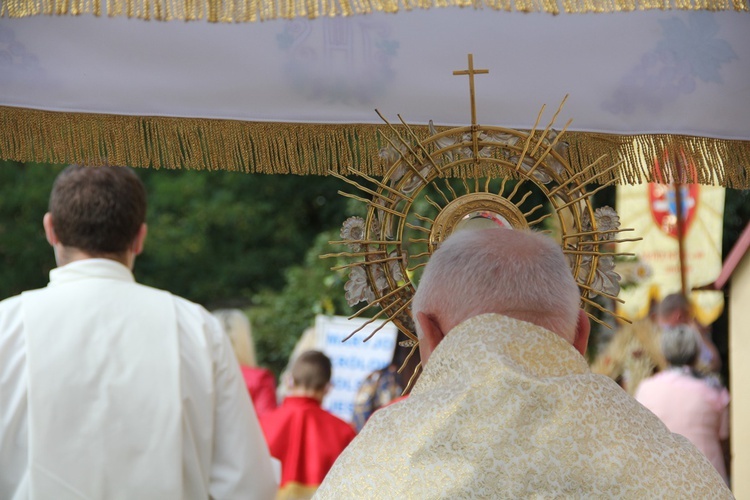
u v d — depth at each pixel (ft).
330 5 10.62
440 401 9.11
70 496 12.30
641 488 8.87
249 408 13.56
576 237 12.04
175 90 13.08
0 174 73.87
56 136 12.82
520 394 8.95
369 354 39.32
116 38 12.86
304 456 24.93
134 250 14.11
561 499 8.71
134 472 12.51
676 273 35.86
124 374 12.71
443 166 12.16
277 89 13.32
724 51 13.71
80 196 13.43
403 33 13.52
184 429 12.84
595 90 13.76
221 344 13.47
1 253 73.67
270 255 74.02
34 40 12.71
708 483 9.27
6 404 12.42
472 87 12.23
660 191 35.78
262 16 10.55
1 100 12.69
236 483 13.08
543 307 9.56
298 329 60.90
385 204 12.02
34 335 12.67
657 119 13.79
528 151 12.29
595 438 8.95
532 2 11.41
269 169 13.28
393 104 13.56
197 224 73.92
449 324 9.71
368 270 11.82
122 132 12.98
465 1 10.61
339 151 13.43
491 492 8.71
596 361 37.35
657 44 13.71
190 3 10.51
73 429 12.44
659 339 33.17
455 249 9.87
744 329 30.40
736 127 13.84
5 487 12.41
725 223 49.80
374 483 8.98
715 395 28.32
